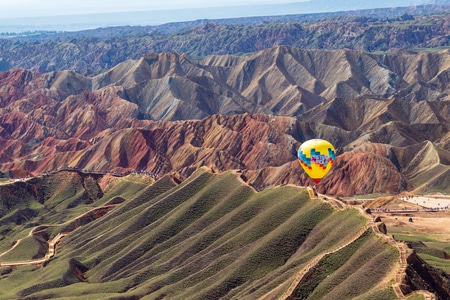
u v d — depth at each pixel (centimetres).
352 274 12706
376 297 11506
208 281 15750
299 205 17238
